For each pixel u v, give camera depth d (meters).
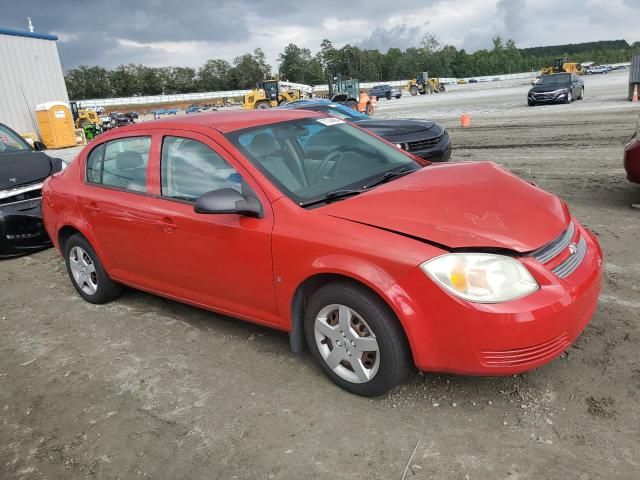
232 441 2.79
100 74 135.88
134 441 2.88
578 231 3.24
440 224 2.75
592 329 3.52
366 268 2.73
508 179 3.36
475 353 2.56
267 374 3.38
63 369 3.73
